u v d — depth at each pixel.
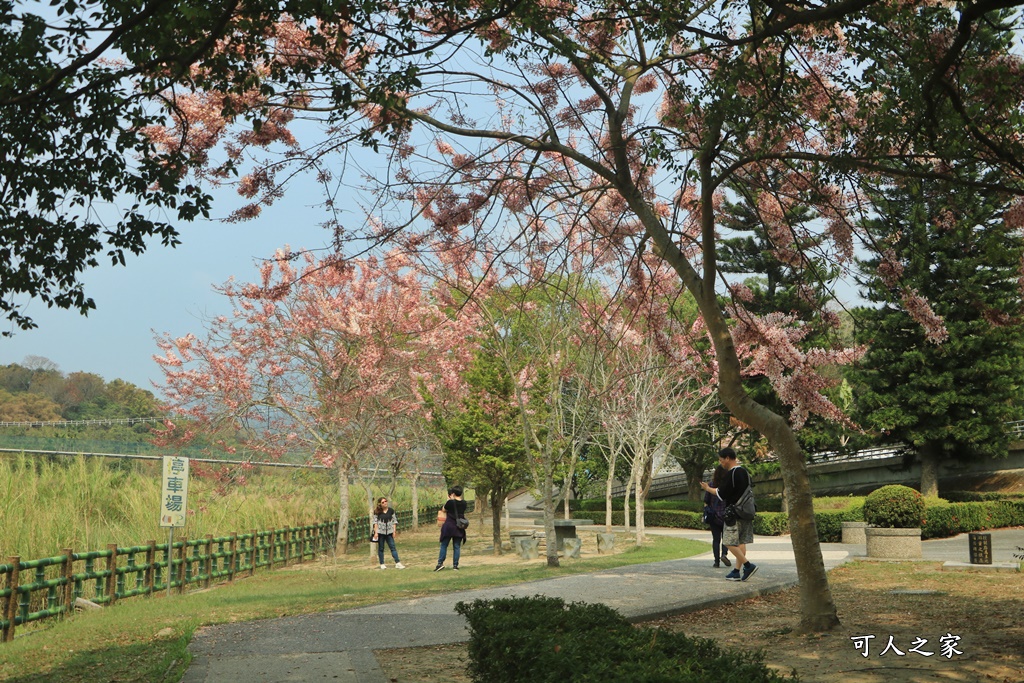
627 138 9.06
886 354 35.31
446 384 23.11
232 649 8.54
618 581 13.45
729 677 4.42
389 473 29.80
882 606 10.65
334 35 7.53
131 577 15.43
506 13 7.66
